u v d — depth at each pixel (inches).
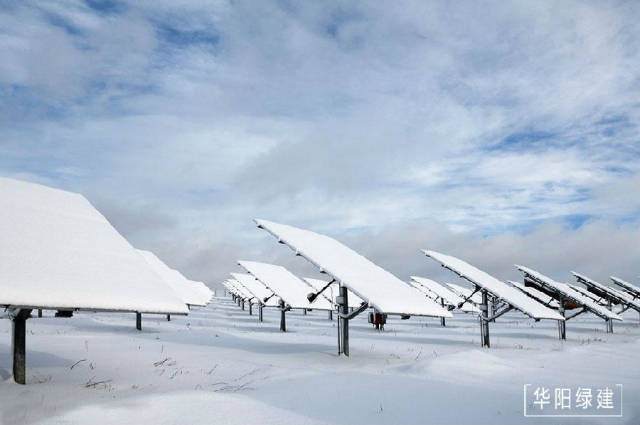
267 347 645.3
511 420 273.0
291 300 1037.8
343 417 271.1
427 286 1642.5
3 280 279.1
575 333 1170.0
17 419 241.1
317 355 579.2
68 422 241.1
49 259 325.4
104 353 499.5
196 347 610.2
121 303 320.2
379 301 514.3
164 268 1191.6
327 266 546.0
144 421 247.8
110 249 394.6
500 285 857.5
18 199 380.2
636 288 1723.7
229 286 2652.6
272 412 274.4
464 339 905.5
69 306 289.6
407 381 384.2
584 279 1590.8
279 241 569.0
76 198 455.5
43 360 428.8
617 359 579.8
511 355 615.8
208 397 296.5
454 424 262.4
